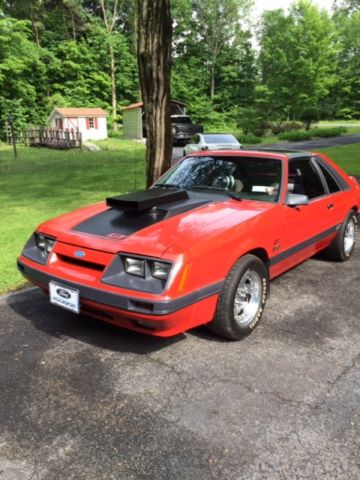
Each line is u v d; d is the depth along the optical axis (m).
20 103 36.72
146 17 6.55
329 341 3.54
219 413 2.66
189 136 30.02
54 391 2.90
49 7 49.81
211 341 3.55
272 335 3.64
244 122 38.44
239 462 2.27
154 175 7.23
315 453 2.33
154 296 2.88
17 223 7.76
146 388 2.92
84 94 44.41
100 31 45.09
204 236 3.20
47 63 43.22
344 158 17.56
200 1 53.31
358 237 6.91
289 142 30.28
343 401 2.77
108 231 3.42
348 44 56.31
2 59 34.44
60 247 3.46
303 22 38.59
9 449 2.38
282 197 4.09
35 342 3.57
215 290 3.21
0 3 39.50
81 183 12.84
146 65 6.79
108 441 2.43
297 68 38.97
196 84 54.47
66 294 3.29
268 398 2.80
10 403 2.78
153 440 2.44
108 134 41.62
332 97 57.84
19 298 4.50
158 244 3.07
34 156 22.73
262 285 3.74
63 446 2.40
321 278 5.02
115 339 3.61
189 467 2.24
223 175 4.45
